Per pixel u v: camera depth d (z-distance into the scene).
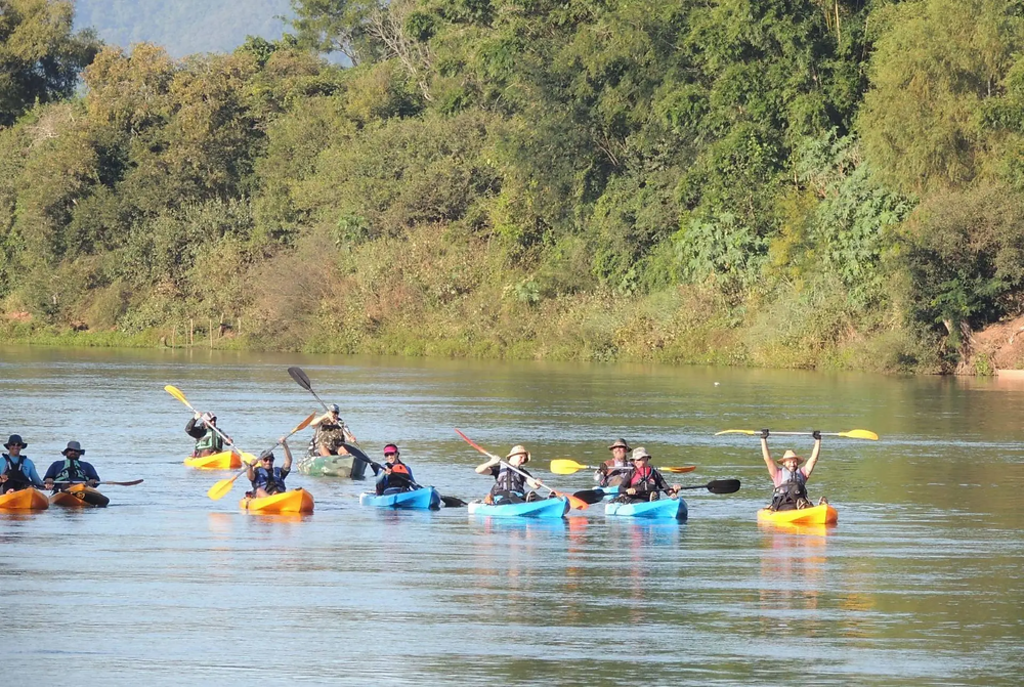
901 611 51.09
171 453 105.50
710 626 48.50
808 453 106.50
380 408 144.25
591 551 64.06
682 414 136.62
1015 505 80.12
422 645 45.34
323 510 78.06
